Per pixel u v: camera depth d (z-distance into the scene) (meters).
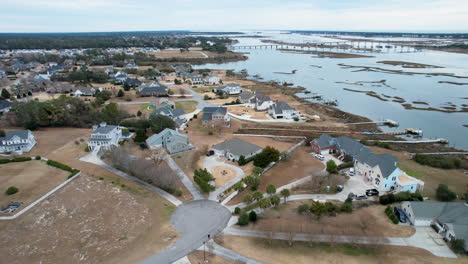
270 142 90.69
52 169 70.31
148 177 63.91
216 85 180.75
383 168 62.69
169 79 198.88
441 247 45.00
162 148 80.56
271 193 58.44
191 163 74.44
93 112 108.06
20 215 52.75
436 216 49.88
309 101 145.25
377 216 53.06
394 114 125.31
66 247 44.91
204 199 59.00
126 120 103.88
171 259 42.34
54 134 96.12
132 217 52.75
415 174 70.56
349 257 42.75
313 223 50.62
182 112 111.38
